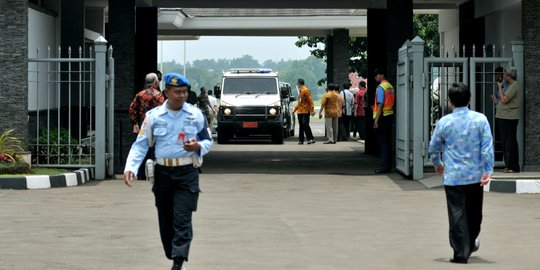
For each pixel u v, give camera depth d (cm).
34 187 2003
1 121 2173
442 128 1205
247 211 1661
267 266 1137
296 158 3100
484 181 1191
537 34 2245
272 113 4116
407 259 1191
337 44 4981
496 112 2258
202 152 1057
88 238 1344
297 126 6856
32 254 1209
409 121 2269
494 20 3111
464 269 1122
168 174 1052
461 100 1205
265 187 2081
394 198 1873
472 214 1205
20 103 2175
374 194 1945
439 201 1822
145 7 3406
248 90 4228
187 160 1054
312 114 4084
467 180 1188
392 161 2605
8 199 1809
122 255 1209
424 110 2239
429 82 2294
